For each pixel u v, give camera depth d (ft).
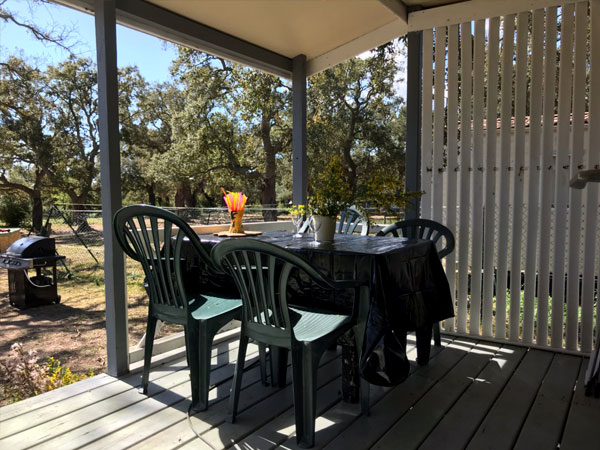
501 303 9.55
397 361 5.65
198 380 6.44
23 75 29.89
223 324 6.47
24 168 31.76
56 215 21.93
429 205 10.30
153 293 6.82
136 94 47.19
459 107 10.66
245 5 8.87
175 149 44.60
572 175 8.62
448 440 5.50
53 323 13.08
